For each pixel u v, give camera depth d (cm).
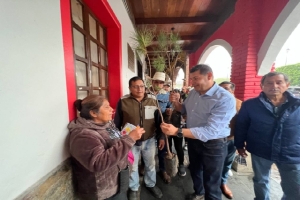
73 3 115
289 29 201
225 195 157
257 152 123
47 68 71
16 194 56
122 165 98
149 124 147
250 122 129
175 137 191
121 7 219
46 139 71
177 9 332
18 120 56
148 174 156
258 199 134
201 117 126
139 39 143
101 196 88
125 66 249
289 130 109
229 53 320
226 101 113
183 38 507
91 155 75
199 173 147
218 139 118
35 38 64
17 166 56
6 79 51
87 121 89
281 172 116
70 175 86
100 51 181
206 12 352
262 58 235
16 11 55
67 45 89
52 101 75
